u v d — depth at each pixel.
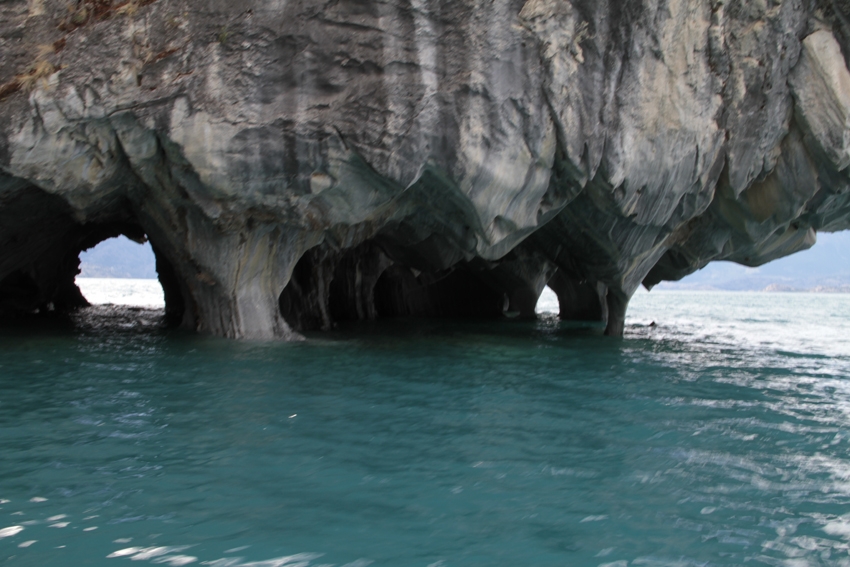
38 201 10.59
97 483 4.75
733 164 11.45
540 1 9.67
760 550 4.08
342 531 4.09
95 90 8.58
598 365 10.75
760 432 6.77
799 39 10.92
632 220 11.73
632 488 5.02
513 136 9.94
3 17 8.38
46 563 3.60
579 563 3.80
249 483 4.83
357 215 10.32
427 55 9.41
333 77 9.27
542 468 5.38
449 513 4.42
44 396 7.22
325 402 7.36
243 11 8.95
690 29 10.55
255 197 9.69
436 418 6.82
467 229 11.48
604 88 10.21
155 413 6.65
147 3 8.74
